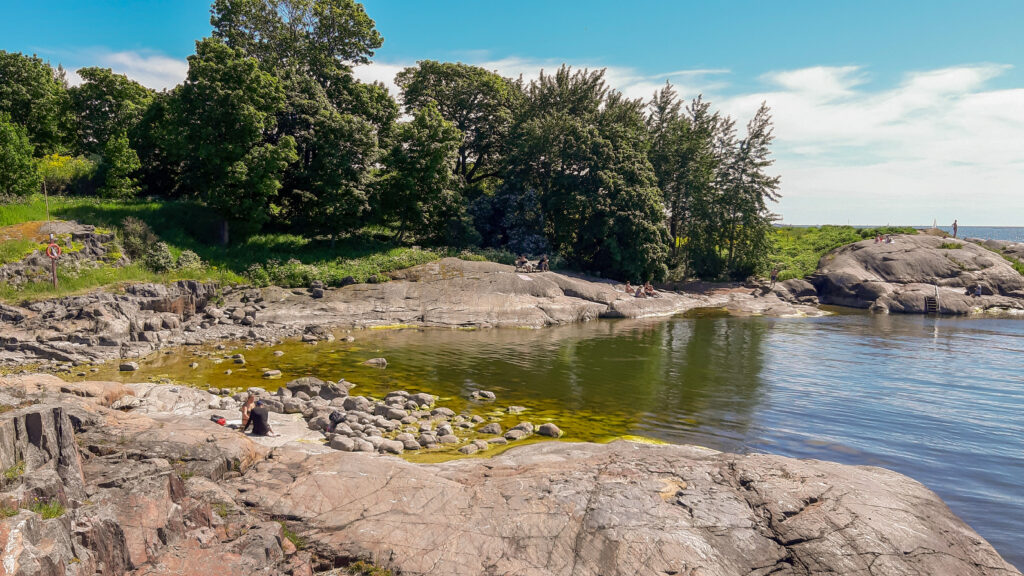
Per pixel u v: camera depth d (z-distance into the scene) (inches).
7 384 491.2
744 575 296.7
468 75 1991.9
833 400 745.0
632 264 1786.4
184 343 1013.2
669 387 800.9
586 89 2034.9
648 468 415.2
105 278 1140.5
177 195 1829.5
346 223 1600.6
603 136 1907.0
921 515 348.5
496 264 1576.0
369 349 1024.9
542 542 319.9
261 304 1253.1
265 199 1487.5
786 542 320.5
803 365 962.1
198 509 310.0
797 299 1945.1
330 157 1553.9
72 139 1958.7
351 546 315.0
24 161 1363.2
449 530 331.0
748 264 2171.5
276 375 804.0
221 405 625.0
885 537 321.4
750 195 2117.4
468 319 1326.3
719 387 805.9
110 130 1863.9
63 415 308.7
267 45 1761.8
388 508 351.6
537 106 2033.7
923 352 1091.3
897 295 1788.9
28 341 874.1
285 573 288.8
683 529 328.2
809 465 421.7
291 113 1656.0
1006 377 885.8
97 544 256.5
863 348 1129.4
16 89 1770.4
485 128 2080.5
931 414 688.4
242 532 310.3
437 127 1662.2
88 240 1226.0
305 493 363.3
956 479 496.1
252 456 409.7
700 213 2144.4
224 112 1408.7
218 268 1368.1
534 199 1924.2
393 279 1454.2
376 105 1740.9
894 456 550.3
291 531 326.6
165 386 657.0
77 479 298.2
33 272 1066.7
